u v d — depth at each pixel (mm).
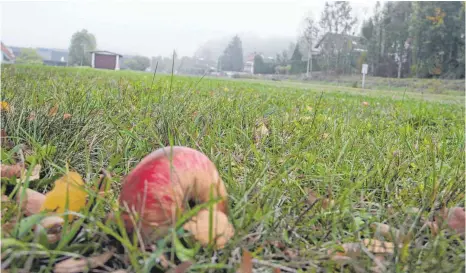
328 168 449
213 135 527
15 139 479
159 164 250
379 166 451
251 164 490
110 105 759
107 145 492
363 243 290
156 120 606
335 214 325
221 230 255
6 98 698
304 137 633
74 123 533
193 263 238
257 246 282
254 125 697
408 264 257
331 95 2572
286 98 1636
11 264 229
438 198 367
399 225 308
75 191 285
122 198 252
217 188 259
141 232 244
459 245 297
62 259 251
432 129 979
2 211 294
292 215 337
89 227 269
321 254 273
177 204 241
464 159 513
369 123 872
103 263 247
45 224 267
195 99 946
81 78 1958
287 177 386
